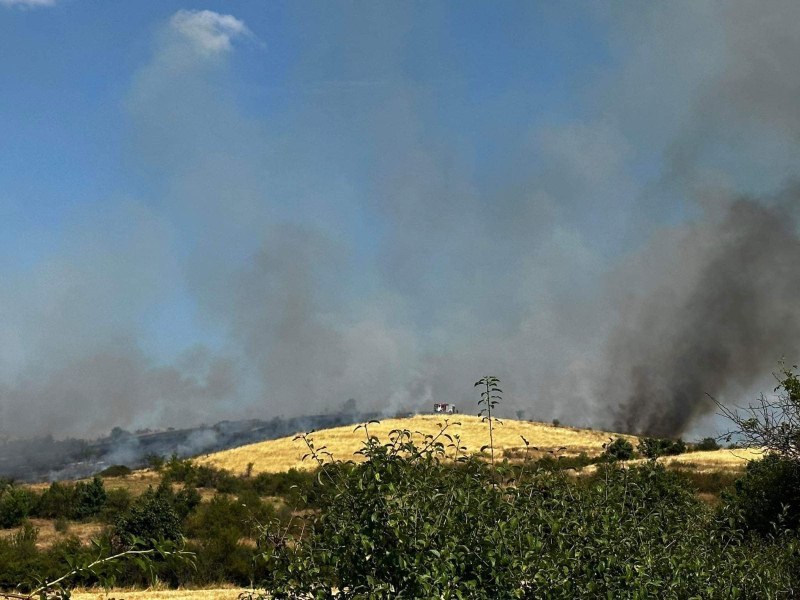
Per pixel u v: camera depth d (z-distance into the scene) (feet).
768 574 32.71
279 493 180.45
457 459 27.89
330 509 25.49
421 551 22.74
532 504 27.09
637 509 33.19
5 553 86.38
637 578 25.57
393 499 23.72
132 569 81.71
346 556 24.32
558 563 24.71
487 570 23.89
